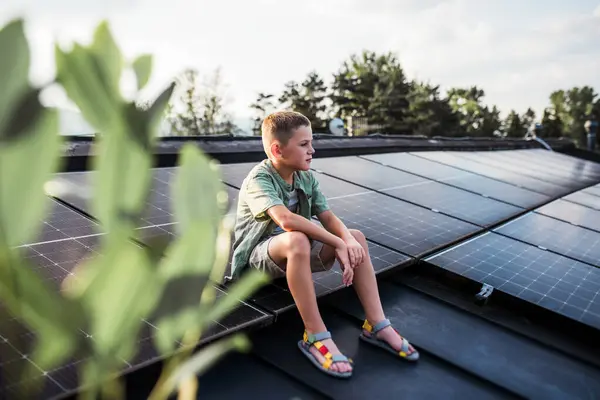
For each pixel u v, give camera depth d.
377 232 3.01
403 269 2.69
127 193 0.43
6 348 1.23
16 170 0.41
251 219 2.04
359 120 44.91
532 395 1.74
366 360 1.85
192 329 0.52
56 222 2.29
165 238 0.47
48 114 0.40
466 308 2.35
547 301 2.34
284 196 2.05
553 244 3.36
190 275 0.46
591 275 2.79
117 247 0.42
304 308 1.78
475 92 57.16
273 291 2.05
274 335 1.91
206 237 0.45
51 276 1.77
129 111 0.42
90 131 0.42
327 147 5.72
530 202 4.80
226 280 2.06
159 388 0.58
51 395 1.16
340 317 2.16
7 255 0.43
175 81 0.45
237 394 1.55
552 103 70.50
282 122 1.99
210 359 0.59
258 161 4.72
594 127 21.00
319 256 2.05
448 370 1.85
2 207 0.42
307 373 1.71
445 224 3.43
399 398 1.65
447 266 2.65
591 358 2.02
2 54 0.39
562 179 7.23
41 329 0.45
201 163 0.48
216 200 0.48
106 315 0.45
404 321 2.18
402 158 6.14
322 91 45.84
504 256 2.94
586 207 5.13
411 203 3.86
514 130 56.59
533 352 2.03
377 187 4.20
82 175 2.96
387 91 44.47
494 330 2.18
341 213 3.29
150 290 0.44
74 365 1.28
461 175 5.69
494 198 4.68
